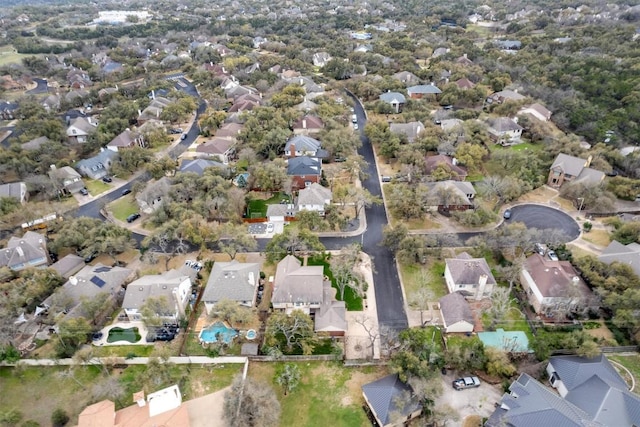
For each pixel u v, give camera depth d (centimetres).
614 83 14425
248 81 18538
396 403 5397
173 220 8575
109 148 12988
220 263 7819
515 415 5191
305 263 8250
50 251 8694
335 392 5912
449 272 7519
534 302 7106
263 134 12381
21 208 9600
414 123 12775
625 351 6306
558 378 5800
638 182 9781
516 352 6172
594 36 19762
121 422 5328
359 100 16750
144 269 8225
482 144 12206
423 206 9300
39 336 6800
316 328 6594
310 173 10625
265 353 6450
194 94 18388
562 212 9662
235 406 5366
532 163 10650
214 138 12988
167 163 11169
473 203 9625
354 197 9650
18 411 5734
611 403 5250
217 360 6353
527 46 19962
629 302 6372
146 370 6006
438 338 6600
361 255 8450
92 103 17162
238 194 9606
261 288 7638
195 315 7169
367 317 7044
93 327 6831
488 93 15862
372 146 13012
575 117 13150
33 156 12044
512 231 8106
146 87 17812
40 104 16275
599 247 8475
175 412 5381
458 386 5794
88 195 11138
